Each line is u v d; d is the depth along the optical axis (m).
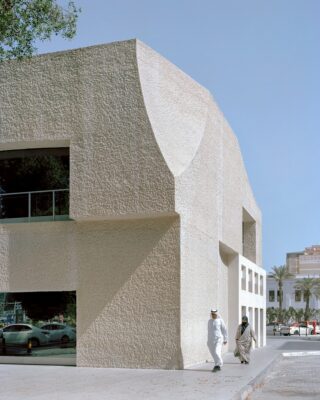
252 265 32.19
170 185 18.45
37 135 20.17
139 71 19.45
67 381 15.07
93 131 19.55
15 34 13.38
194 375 16.61
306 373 19.77
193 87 22.44
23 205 20.84
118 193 18.94
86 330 19.20
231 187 27.53
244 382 14.95
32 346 19.91
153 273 18.84
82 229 19.75
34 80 20.53
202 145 21.77
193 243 20.20
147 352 18.56
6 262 20.39
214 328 18.11
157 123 19.44
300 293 122.00
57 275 19.81
